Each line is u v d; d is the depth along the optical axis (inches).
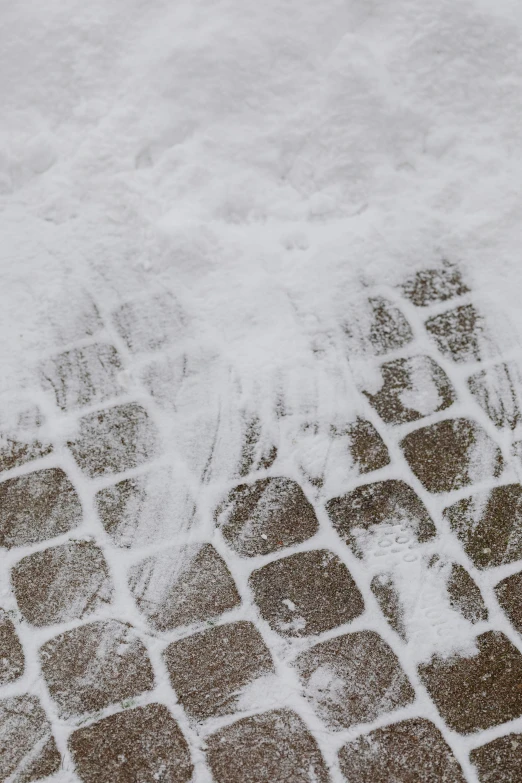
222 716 82.7
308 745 81.2
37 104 118.6
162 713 83.1
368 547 91.0
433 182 112.3
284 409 99.1
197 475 95.4
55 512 94.1
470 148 113.7
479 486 94.3
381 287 107.0
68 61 118.6
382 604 87.8
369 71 114.8
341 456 96.3
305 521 92.7
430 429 97.9
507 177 111.4
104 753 81.4
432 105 115.5
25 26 119.7
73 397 101.2
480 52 116.5
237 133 115.5
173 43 117.4
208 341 104.1
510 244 108.2
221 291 107.0
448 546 90.8
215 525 92.6
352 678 84.1
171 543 91.7
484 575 89.1
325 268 107.7
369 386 100.7
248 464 96.0
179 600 88.7
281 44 117.6
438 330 104.4
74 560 91.2
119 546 91.7
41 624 87.8
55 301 107.0
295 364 101.8
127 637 86.9
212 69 116.4
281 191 113.9
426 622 86.7
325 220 111.9
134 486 95.1
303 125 115.4
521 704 82.7
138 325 105.7
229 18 118.1
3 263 109.5
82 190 113.6
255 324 104.8
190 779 80.0
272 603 88.3
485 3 118.0
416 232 109.2
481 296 106.0
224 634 86.8
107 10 119.8
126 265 109.3
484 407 99.2
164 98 116.1
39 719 83.0
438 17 117.0
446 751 80.7
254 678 84.5
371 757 80.6
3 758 81.2
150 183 112.6
